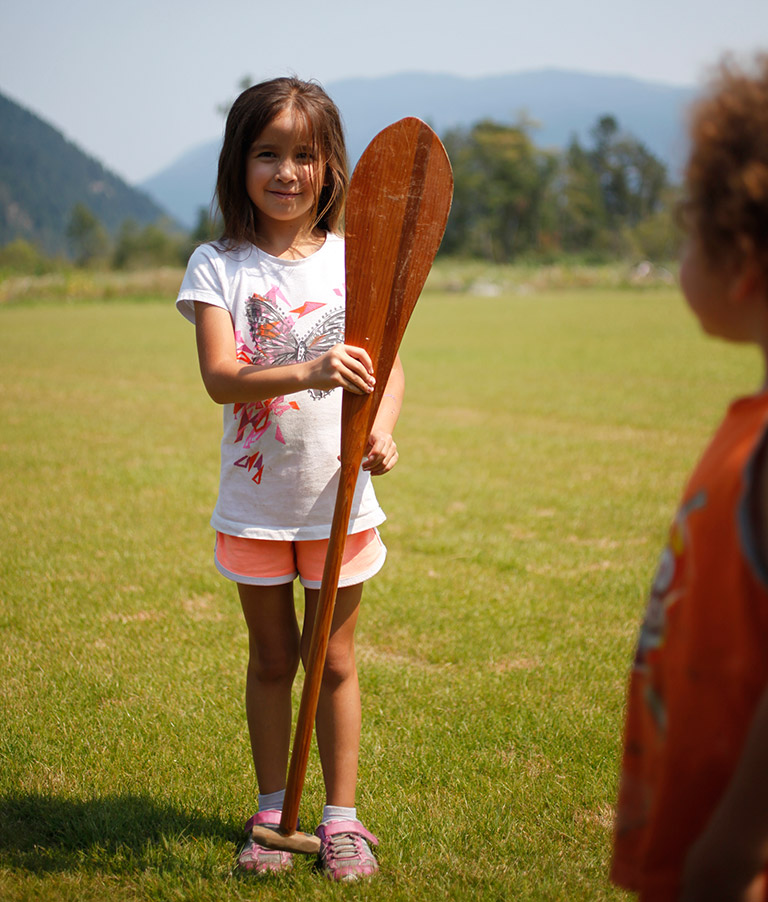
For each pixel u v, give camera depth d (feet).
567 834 6.80
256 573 6.40
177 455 21.53
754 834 2.60
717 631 2.89
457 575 13.23
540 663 10.16
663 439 23.53
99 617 11.50
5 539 14.78
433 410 27.84
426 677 9.68
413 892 6.09
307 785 7.59
